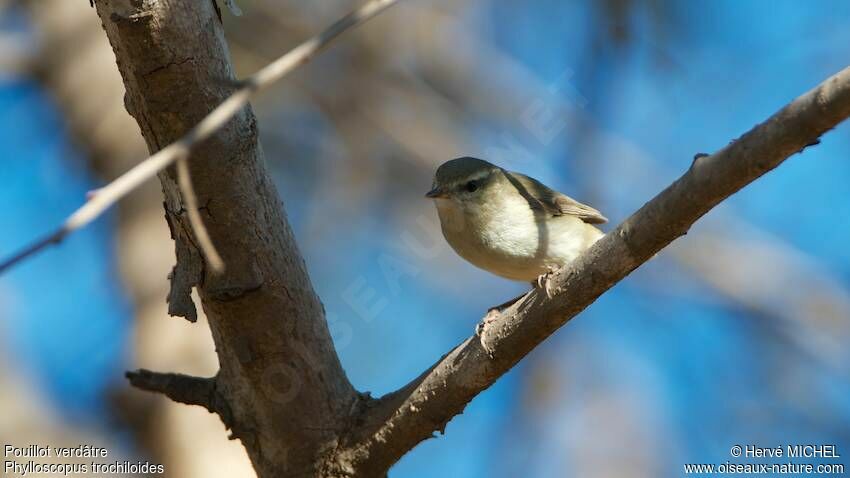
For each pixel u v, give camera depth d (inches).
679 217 225.0
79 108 528.7
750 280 615.8
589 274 243.9
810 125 198.5
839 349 592.7
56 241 158.4
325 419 286.2
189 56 234.7
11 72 544.4
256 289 263.3
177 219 255.0
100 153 520.4
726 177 213.2
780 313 604.7
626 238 235.3
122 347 469.4
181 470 422.6
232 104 173.6
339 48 649.6
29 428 464.4
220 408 289.6
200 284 262.8
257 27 621.6
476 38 673.6
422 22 666.8
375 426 283.7
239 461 430.0
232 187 251.3
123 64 237.9
